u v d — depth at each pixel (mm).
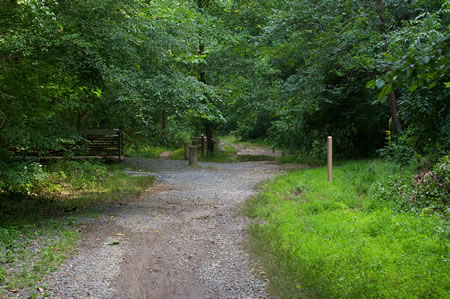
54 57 7676
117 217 8031
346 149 18719
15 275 4789
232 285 4680
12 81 8164
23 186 10133
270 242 5992
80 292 4457
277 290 4406
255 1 19484
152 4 10422
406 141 11359
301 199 8953
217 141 26750
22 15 7359
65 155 11484
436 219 6262
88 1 7598
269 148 30312
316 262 4895
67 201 9648
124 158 20656
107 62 8055
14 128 8172
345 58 15242
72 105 11117
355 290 4020
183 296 4430
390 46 10609
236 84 20172
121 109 13961
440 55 2693
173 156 22906
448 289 3957
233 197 10070
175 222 7668
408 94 10664
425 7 13156
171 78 8758
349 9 14531
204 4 20188
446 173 7707
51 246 5891
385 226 6031
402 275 4273
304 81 16281
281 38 16312
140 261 5543
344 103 17703
